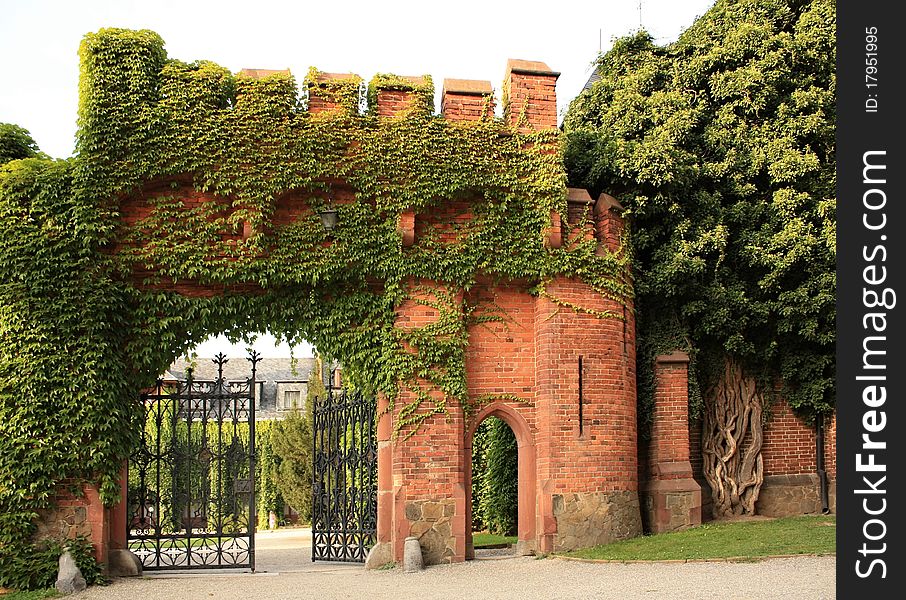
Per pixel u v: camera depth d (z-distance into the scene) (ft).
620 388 55.31
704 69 66.80
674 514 57.26
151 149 49.67
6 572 46.16
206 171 50.16
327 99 52.54
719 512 62.44
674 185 59.47
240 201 50.34
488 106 54.13
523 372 54.85
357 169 51.78
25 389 47.24
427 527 51.06
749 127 65.16
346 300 52.65
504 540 66.59
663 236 61.46
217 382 53.11
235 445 53.26
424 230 53.21
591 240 55.16
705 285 61.72
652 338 61.00
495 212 53.88
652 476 58.95
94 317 48.70
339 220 51.88
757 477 63.36
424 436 51.70
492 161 53.42
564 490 52.47
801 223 60.64
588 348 54.24
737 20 68.80
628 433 55.57
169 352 51.03
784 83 65.36
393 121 52.42
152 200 50.55
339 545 58.44
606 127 65.62
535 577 44.93
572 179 60.64
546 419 53.21
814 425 65.92
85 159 49.21
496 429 72.74
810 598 35.09
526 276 54.24
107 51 49.93
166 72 50.60
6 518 46.52
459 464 52.21
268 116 51.01
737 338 61.77
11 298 47.60
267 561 59.26
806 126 62.95
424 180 52.13
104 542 48.34
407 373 51.83
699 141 64.90
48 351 47.80
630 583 40.57
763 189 64.90
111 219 49.67
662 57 71.36
